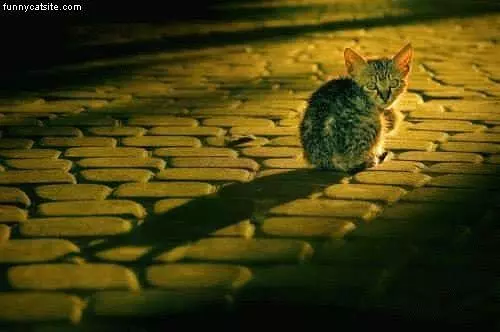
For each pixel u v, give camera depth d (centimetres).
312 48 445
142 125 311
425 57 411
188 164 278
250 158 283
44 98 343
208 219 247
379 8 642
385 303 219
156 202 256
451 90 345
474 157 280
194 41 474
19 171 273
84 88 356
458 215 248
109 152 287
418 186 263
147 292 222
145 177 270
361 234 240
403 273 227
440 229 242
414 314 216
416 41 469
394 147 288
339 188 262
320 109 275
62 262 231
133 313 216
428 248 235
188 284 224
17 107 331
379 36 491
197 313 216
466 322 214
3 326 213
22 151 288
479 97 336
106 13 628
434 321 214
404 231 241
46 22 571
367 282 224
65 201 256
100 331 212
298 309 217
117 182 267
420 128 304
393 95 277
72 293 221
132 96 345
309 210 251
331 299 220
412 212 250
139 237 240
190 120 315
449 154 283
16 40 483
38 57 424
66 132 304
